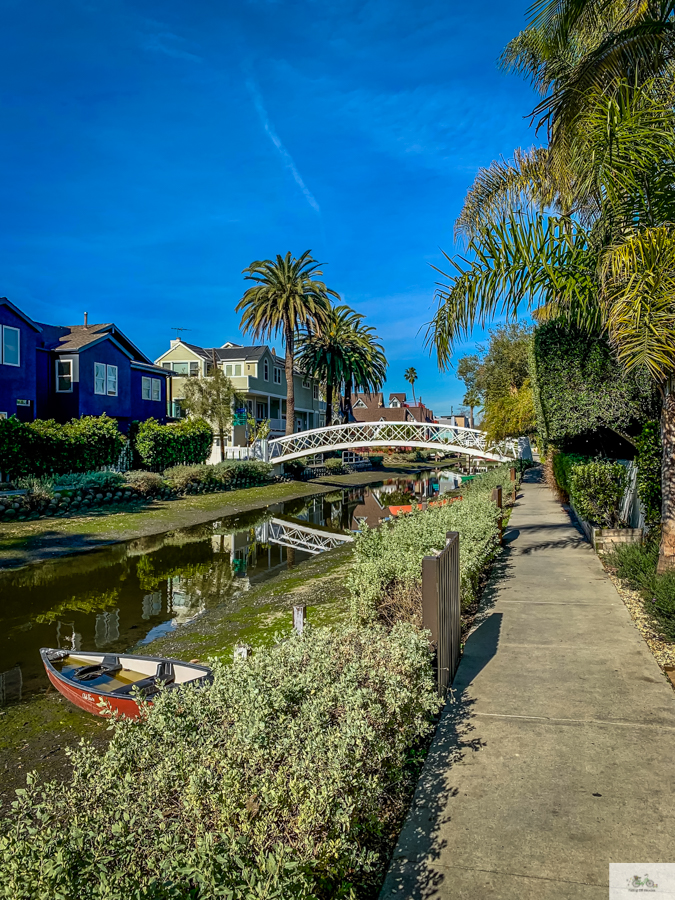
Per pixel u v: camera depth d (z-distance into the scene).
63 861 1.84
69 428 24.39
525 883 2.63
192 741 2.89
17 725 6.58
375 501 29.61
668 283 6.08
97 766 2.86
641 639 5.81
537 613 6.84
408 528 7.76
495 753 3.79
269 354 51.91
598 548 10.34
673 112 6.29
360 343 50.34
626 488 11.45
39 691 7.61
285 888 1.89
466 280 7.61
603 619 6.50
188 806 2.29
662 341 6.03
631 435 10.65
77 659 7.68
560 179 8.96
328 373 47.94
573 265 7.23
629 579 7.72
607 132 6.39
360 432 42.03
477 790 3.39
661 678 4.85
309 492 36.41
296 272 40.34
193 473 29.78
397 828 3.16
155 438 29.73
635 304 6.10
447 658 4.89
